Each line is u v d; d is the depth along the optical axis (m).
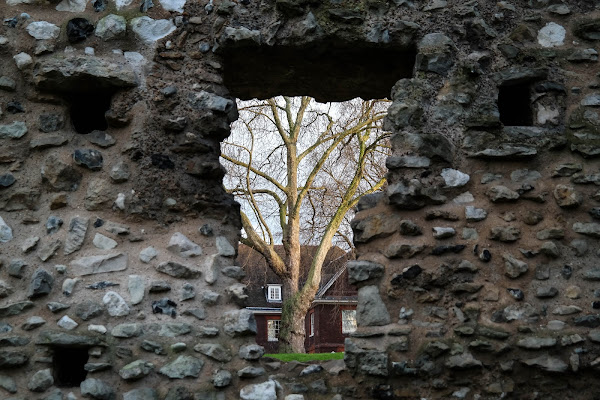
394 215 4.61
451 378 4.22
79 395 4.07
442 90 4.81
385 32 4.87
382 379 4.25
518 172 4.68
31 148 4.60
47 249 4.39
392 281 4.45
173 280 4.41
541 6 5.04
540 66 4.89
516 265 4.43
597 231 4.50
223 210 4.71
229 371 4.23
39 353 4.14
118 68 4.71
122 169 4.59
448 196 4.62
